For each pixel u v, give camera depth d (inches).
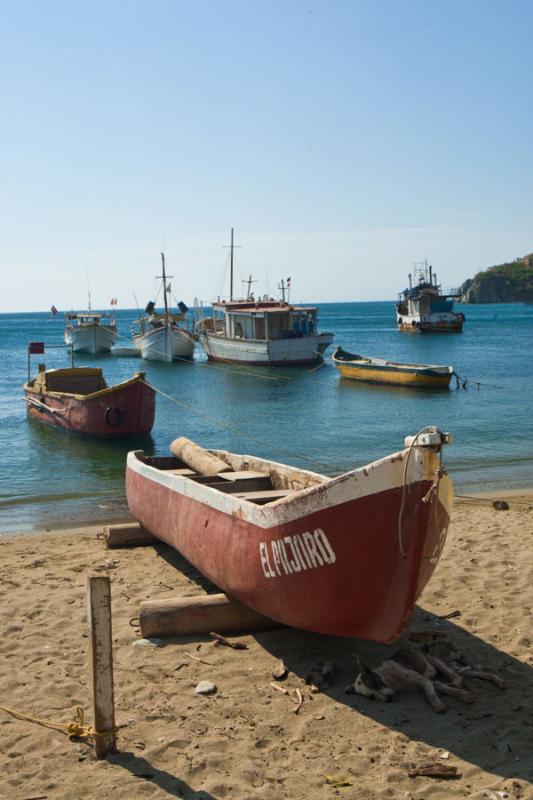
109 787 204.2
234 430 993.5
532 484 635.5
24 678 269.0
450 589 350.6
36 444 910.4
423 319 3260.3
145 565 398.9
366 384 1536.7
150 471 406.0
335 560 247.9
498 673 267.0
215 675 271.0
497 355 2252.7
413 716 239.8
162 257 2043.6
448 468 717.3
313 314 1854.1
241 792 202.1
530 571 373.1
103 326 2466.8
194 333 2106.3
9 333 4392.2
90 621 216.7
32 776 210.1
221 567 309.1
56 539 469.1
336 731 232.1
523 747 221.0
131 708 247.3
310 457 796.6
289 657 285.9
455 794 199.6
